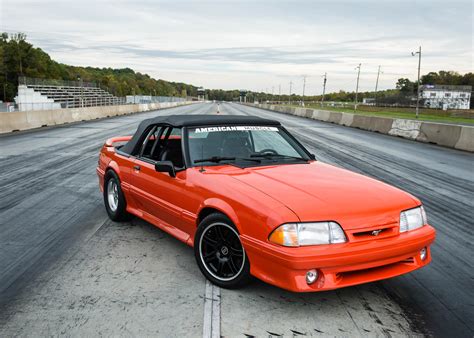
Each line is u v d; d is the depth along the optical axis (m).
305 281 2.80
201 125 4.15
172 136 4.23
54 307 3.05
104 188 5.32
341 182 3.48
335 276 2.86
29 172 8.38
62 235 4.62
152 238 4.53
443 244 4.59
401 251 3.01
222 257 3.37
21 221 5.14
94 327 2.79
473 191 7.30
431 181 8.11
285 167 3.87
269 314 2.97
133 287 3.37
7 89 73.75
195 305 3.08
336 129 22.19
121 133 16.77
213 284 3.42
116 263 3.84
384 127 19.92
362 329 2.81
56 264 3.83
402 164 10.20
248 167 3.80
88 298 3.18
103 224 5.04
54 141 13.80
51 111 21.59
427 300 3.26
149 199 4.25
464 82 133.62
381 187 3.48
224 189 3.30
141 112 43.41
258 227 2.96
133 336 2.68
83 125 21.39
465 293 3.40
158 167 3.79
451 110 59.22
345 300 3.21
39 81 40.06
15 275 3.59
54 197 6.35
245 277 3.17
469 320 2.97
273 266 2.88
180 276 3.57
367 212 3.00
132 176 4.59
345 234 2.89
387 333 2.77
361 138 17.09
